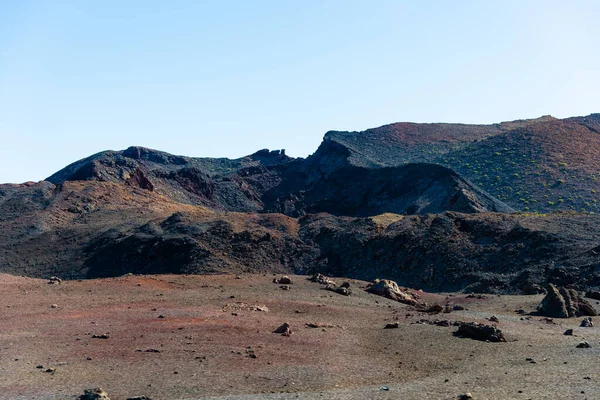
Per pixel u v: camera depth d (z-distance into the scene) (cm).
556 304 5947
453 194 14650
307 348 3766
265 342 3859
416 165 18212
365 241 10775
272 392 2728
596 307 6444
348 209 17975
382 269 10012
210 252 10806
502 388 2758
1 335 3816
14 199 15425
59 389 2689
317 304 5622
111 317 4516
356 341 4128
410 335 4384
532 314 5978
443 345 4019
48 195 15750
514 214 11119
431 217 11156
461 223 10644
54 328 4081
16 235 13225
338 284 7006
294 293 6175
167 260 10900
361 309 5641
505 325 5059
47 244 12725
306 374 3095
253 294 5869
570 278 7925
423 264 9681
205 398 2592
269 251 11062
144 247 11444
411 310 5866
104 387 2750
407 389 2775
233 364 3253
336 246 11100
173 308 4947
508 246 9381
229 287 6212
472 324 4403
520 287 8100
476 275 8825
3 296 5241
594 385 2772
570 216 10738
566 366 3297
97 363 3195
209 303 5241
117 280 6397
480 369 3288
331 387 2848
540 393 2630
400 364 3456
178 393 2673
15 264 11825
